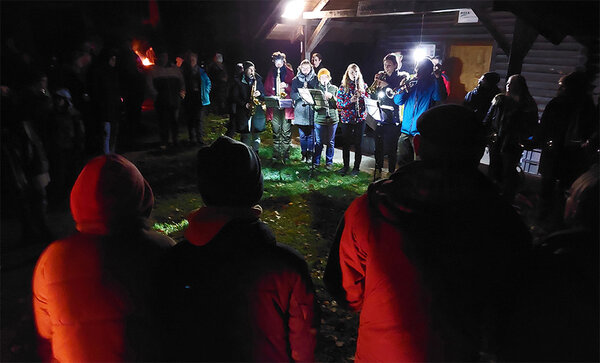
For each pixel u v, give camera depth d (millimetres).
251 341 1321
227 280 1297
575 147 4109
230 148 1387
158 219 5285
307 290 1386
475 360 1328
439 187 1256
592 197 1102
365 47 14125
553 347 1093
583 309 1057
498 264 1230
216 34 17609
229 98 7164
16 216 5211
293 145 9391
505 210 1274
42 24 16469
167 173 7113
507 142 4984
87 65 7805
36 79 4129
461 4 6211
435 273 1251
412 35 12750
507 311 1232
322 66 14875
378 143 6402
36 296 1471
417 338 1303
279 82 7680
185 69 8586
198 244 1333
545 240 1198
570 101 4191
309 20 11133
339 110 6766
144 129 10484
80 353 1428
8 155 4098
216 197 1372
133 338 1438
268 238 1365
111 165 1457
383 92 6207
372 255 1346
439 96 5629
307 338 1451
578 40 2023
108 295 1397
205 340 1320
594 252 1077
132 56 9555
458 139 1232
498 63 10836
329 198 6031
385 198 1341
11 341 3057
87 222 1446
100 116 6750
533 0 1976
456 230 1232
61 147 5441
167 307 1354
